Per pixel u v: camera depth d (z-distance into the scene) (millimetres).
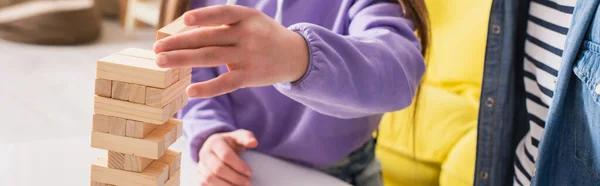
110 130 911
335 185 1210
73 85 3852
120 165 935
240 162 1210
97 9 5090
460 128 2371
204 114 1354
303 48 927
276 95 1344
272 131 1374
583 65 1103
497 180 1476
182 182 1197
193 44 855
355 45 1013
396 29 1157
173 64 838
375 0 1245
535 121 1350
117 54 911
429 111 2475
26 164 1198
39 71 4035
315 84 933
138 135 909
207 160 1236
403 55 1075
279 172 1244
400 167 2459
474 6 2625
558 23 1284
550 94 1293
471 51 2605
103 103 898
